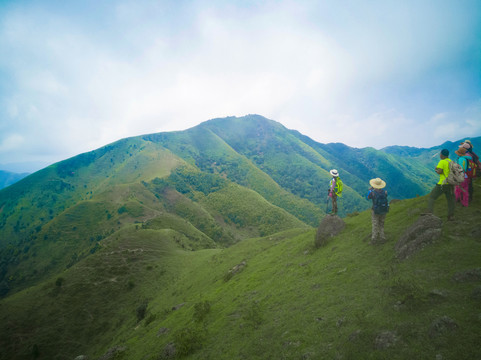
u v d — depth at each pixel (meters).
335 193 17.16
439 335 4.91
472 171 10.48
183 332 12.52
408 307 6.18
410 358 4.83
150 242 89.69
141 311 39.09
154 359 12.45
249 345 8.83
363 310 6.99
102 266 71.06
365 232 13.83
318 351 6.38
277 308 10.62
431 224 9.09
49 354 45.06
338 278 10.06
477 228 8.09
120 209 177.50
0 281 140.12
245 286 18.12
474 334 4.58
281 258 20.83
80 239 161.75
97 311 54.97
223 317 13.34
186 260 72.12
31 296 60.31
